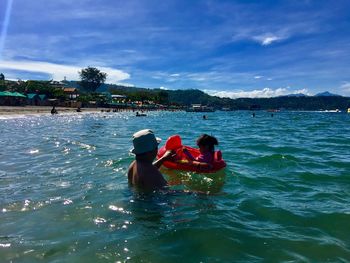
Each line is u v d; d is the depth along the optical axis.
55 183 5.59
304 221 3.84
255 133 18.98
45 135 15.30
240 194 5.04
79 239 3.25
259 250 3.05
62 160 7.96
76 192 5.00
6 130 18.70
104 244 3.13
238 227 3.62
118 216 3.95
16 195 4.82
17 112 46.66
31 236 3.32
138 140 5.27
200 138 6.90
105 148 10.27
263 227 3.63
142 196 4.80
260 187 5.56
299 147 11.30
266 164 7.75
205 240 3.25
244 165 7.61
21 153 9.12
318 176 6.45
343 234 3.46
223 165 6.93
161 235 3.37
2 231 3.45
